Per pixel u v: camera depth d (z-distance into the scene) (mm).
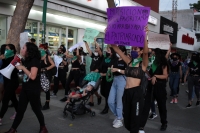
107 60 6211
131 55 3803
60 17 11578
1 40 9391
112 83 5531
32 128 4898
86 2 11789
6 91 4715
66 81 8039
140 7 3551
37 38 10758
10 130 4168
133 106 3717
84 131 4930
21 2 6609
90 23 13828
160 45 6918
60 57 7930
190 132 5277
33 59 4117
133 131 3711
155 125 5645
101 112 6297
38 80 4273
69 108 5715
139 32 3547
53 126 5125
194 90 8391
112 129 5133
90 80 5922
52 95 8047
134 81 3770
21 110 4211
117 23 3736
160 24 21734
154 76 4980
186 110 7539
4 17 9242
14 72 4719
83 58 8836
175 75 8531
